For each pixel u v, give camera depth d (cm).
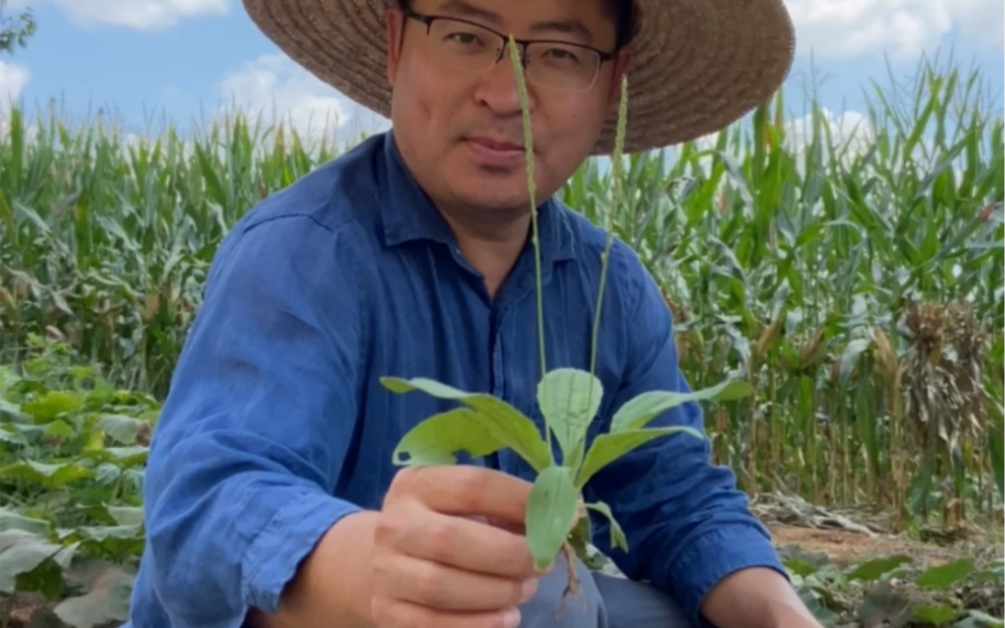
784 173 509
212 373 139
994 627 267
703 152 509
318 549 114
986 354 474
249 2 214
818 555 322
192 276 677
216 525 120
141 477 326
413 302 165
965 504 499
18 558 226
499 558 100
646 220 516
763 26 191
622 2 168
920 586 276
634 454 198
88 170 774
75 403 369
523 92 115
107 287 693
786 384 516
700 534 194
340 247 157
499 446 108
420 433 106
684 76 206
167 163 784
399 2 169
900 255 514
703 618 193
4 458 343
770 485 517
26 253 736
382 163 173
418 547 101
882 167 550
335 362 146
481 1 157
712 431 508
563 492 96
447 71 158
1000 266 521
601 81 167
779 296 511
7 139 869
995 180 505
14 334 685
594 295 192
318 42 219
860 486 525
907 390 460
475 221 171
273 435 132
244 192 747
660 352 204
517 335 177
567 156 165
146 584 155
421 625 102
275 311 144
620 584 201
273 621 122
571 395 113
